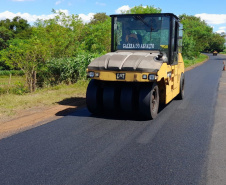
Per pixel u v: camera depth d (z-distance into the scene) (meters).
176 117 7.56
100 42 19.64
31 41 14.52
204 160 4.57
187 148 5.12
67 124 6.64
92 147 5.10
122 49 7.84
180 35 9.10
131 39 7.74
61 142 5.34
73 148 5.03
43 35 17.11
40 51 14.49
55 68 15.27
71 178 3.87
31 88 13.62
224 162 4.50
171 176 3.97
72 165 4.30
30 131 6.02
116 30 7.86
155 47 7.58
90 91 7.42
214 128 6.50
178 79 9.48
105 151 4.91
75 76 14.96
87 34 19.00
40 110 8.09
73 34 17.19
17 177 3.89
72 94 10.95
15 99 9.37
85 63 14.72
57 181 3.78
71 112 7.93
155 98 7.34
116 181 3.80
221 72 25.75
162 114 7.91
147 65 6.59
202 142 5.47
